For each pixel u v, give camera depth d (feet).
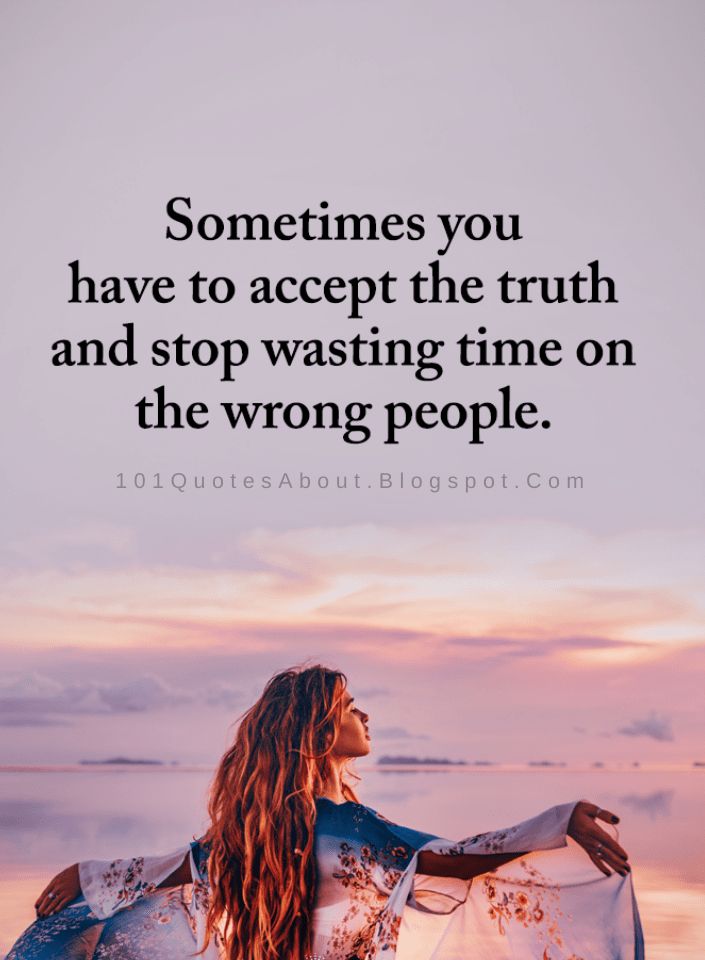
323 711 7.15
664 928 10.82
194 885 7.06
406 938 9.78
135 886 7.08
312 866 6.83
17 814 13.47
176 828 13.21
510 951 6.95
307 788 7.00
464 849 6.76
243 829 7.00
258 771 7.04
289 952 6.78
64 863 12.17
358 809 7.04
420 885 6.98
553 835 6.64
